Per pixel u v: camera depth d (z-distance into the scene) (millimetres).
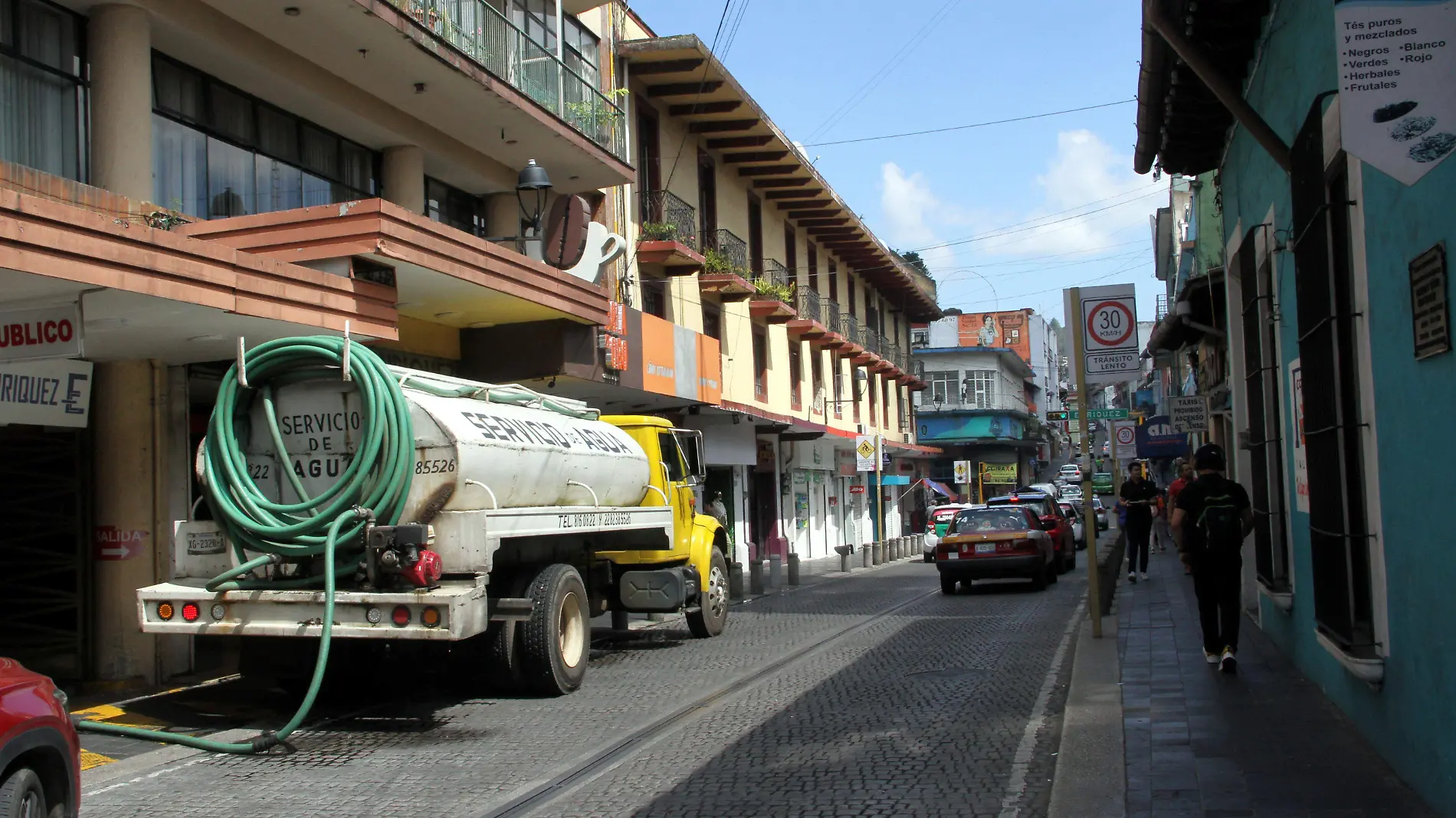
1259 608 13047
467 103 17031
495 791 7273
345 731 9484
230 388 9734
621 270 23797
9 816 4820
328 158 16641
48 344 9891
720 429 28594
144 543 12070
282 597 9367
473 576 9695
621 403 24562
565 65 19891
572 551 12695
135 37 12492
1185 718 8094
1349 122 4742
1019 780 7066
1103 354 13242
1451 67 4668
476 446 9836
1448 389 5098
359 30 14352
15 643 12062
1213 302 19703
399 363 17578
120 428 12125
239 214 14672
